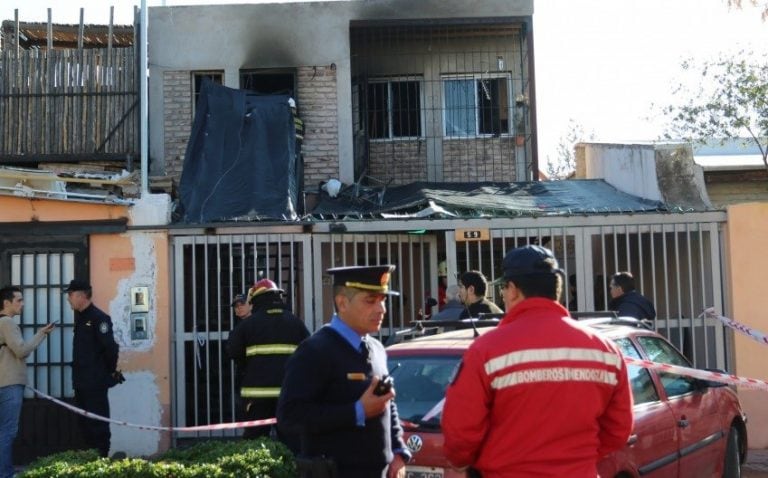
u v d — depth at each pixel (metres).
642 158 13.27
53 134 13.59
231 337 8.48
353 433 4.82
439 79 16.03
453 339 6.94
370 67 16.00
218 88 12.79
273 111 12.83
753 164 15.23
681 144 13.09
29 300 10.88
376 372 5.04
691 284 11.41
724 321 10.20
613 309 10.15
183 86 14.95
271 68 15.08
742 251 11.48
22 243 10.88
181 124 14.87
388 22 15.15
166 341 10.89
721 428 8.10
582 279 11.41
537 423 4.08
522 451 4.08
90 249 10.94
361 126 15.70
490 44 16.05
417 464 6.00
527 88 15.83
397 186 14.35
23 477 6.13
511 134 15.96
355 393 4.89
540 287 4.27
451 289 10.23
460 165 15.94
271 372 8.30
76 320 9.58
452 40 16.05
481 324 7.42
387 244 11.39
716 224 11.55
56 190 11.62
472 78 16.08
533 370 4.10
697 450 7.60
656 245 11.96
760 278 11.46
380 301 5.07
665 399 7.37
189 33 15.02
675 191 12.91
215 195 11.80
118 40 15.84
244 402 8.45
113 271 10.93
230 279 11.05
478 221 11.34
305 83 15.05
